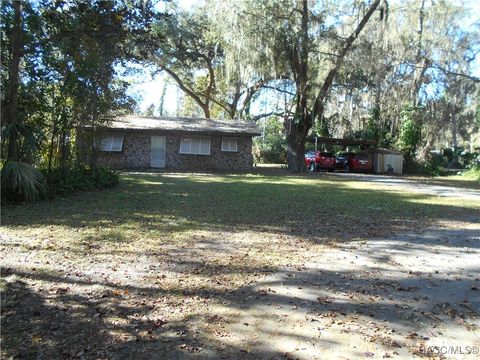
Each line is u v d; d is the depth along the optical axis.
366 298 4.77
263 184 17.39
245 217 9.51
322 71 26.56
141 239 7.14
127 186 15.16
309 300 4.67
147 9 10.78
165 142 25.81
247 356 3.47
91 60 12.14
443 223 9.51
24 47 11.20
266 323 4.08
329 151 36.09
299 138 27.05
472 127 43.41
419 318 4.27
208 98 36.41
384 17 25.02
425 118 31.78
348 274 5.61
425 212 11.06
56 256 5.99
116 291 4.78
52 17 10.63
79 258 5.95
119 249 6.48
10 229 7.54
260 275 5.47
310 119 26.58
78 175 13.28
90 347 3.57
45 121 12.64
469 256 6.64
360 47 24.83
